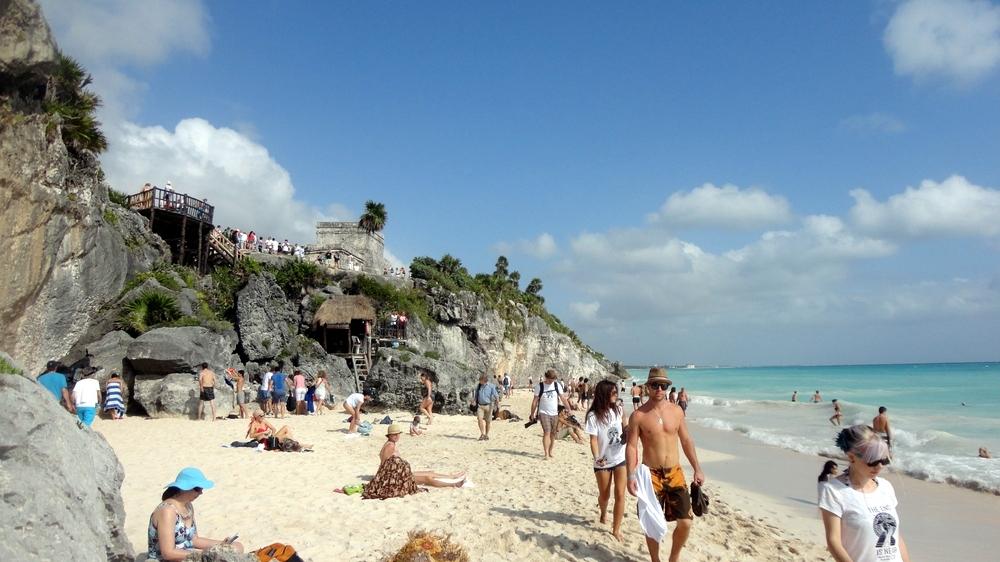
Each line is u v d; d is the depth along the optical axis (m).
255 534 7.39
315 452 13.91
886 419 20.38
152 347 19.80
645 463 6.02
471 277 61.84
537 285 89.75
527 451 15.39
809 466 16.38
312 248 44.06
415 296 44.25
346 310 31.77
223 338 23.97
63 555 3.52
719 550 7.55
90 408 14.13
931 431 22.92
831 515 3.91
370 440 16.91
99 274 21.72
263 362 27.00
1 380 4.12
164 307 23.14
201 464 11.70
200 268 30.58
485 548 7.03
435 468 12.66
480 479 11.38
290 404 24.55
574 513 8.70
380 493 9.44
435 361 27.89
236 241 36.31
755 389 69.12
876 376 102.06
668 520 5.88
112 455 5.01
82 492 4.03
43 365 19.11
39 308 18.52
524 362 64.19
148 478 10.34
